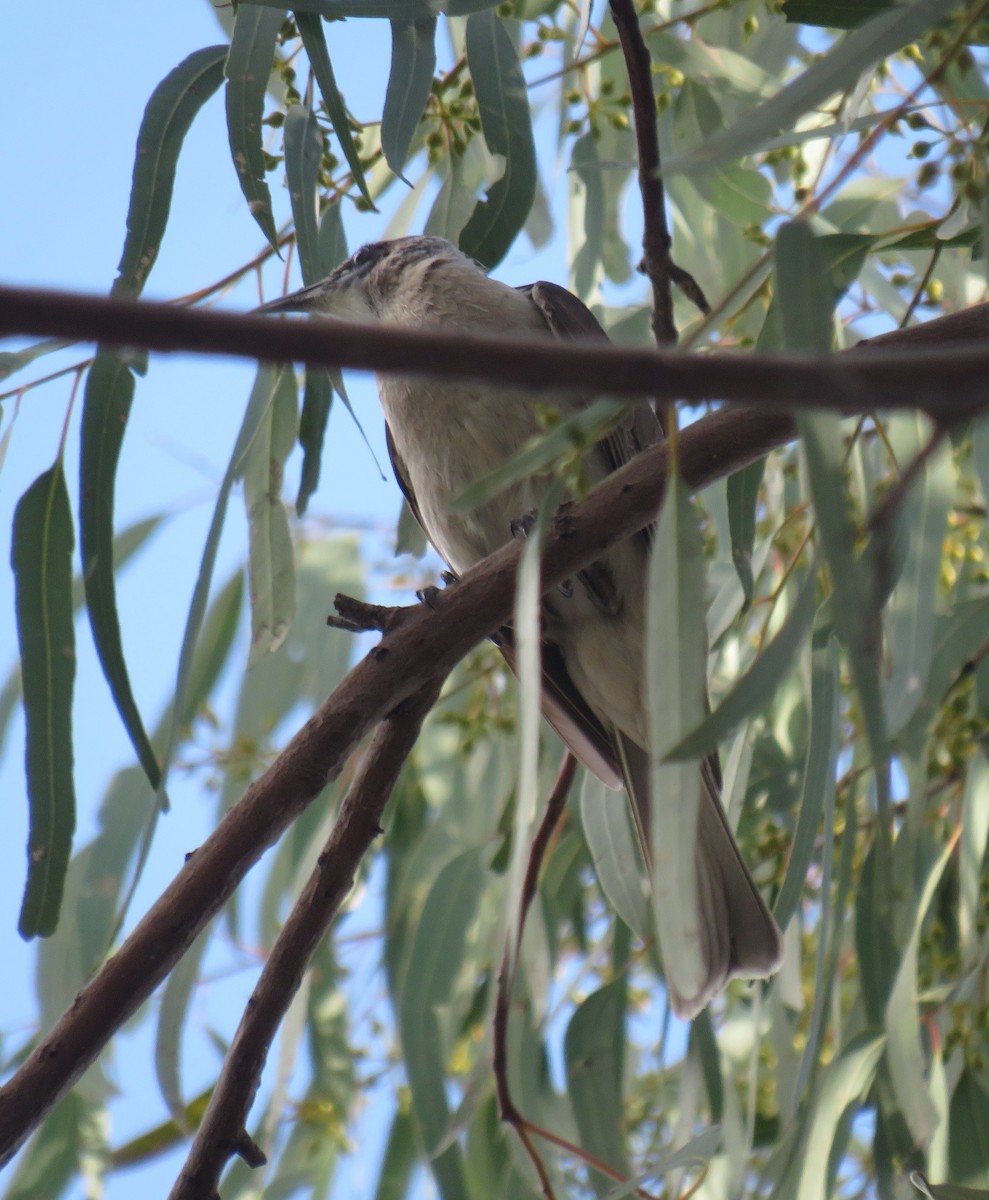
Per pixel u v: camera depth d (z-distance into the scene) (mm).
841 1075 5859
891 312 7277
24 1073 4844
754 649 7289
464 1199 6652
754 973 6008
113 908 7449
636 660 7258
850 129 4883
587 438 3768
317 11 5207
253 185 5762
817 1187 5633
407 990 7043
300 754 5172
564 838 7637
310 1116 7613
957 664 6492
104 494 5762
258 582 6512
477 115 6859
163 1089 6043
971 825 6508
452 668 5305
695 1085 6473
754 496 5570
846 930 7176
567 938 8195
